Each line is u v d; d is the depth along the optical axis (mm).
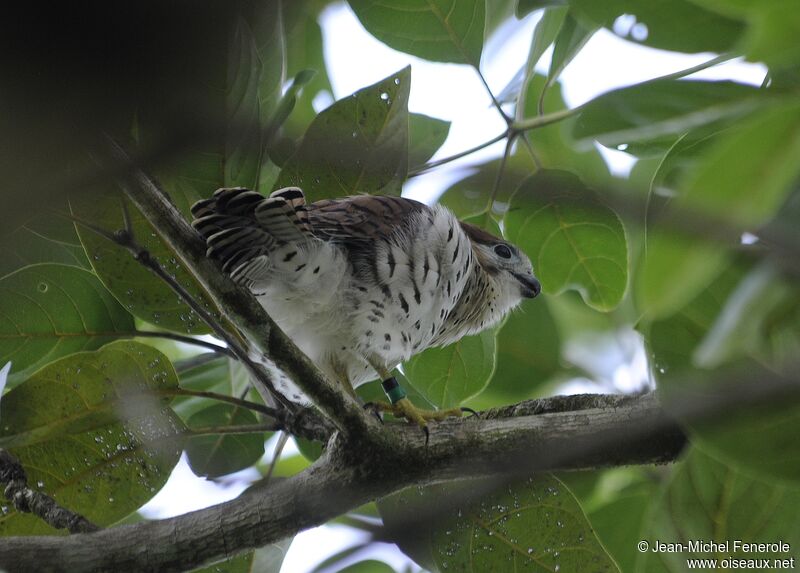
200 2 3322
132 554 7801
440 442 8422
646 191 8492
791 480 6512
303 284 9859
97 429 9320
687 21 7176
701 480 7547
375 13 9648
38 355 9828
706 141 7863
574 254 11797
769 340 6508
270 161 10492
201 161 8758
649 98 7883
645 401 8609
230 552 7996
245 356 8562
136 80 3418
